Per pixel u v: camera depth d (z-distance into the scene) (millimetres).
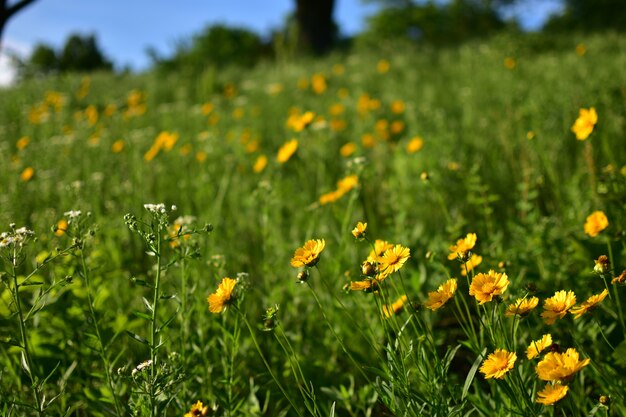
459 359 2389
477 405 1720
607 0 17672
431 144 4184
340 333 2402
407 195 3576
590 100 3908
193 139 5984
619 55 7133
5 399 1666
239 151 5109
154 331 1658
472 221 3195
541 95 4441
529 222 2598
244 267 3219
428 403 1534
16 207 3568
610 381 1602
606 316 1983
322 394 2164
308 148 4715
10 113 7727
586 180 3207
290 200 3926
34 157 4883
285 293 2729
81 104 8750
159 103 9867
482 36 13438
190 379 1946
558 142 3631
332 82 9617
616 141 3473
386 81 9023
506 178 3537
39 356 2117
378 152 4652
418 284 2439
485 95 6094
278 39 12164
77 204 3242
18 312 1614
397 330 1606
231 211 3891
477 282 1567
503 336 1585
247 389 2207
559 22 18094
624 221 2414
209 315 2299
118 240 3250
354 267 2695
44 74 10727
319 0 17766
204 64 11797
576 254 2271
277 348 2383
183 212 3834
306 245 1700
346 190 2881
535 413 1438
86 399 1947
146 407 1625
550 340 1455
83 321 2189
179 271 2412
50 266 2576
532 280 2266
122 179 4293
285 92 8438
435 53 11805
